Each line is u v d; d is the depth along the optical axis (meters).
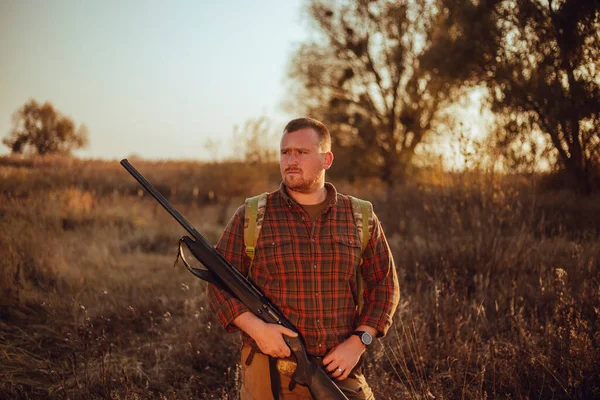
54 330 4.27
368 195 12.42
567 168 8.38
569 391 3.23
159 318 4.58
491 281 5.08
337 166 19.91
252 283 2.14
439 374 3.41
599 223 6.66
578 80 8.40
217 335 4.24
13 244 5.98
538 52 9.30
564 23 8.50
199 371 3.85
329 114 20.53
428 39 13.75
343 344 2.07
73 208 9.49
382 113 20.83
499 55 10.16
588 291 4.33
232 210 11.75
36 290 5.13
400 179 17.09
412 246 6.27
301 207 2.12
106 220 9.22
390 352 3.87
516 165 7.10
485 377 3.53
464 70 11.04
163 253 7.58
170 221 9.85
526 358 3.54
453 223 6.27
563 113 8.21
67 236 7.52
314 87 21.66
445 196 6.77
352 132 20.25
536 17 9.12
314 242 2.09
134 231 8.66
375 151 19.50
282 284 2.08
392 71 19.98
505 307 4.49
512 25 10.04
